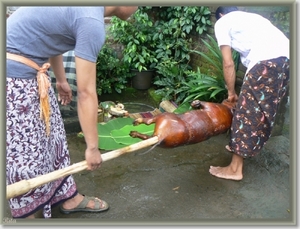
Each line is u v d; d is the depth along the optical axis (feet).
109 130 8.19
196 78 11.54
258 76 7.11
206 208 7.27
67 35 4.98
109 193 7.70
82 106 4.85
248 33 7.22
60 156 6.44
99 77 13.15
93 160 5.23
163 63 13.01
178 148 9.69
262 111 7.32
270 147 9.45
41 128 5.64
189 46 13.34
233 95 7.92
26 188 4.76
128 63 13.55
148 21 13.35
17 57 5.10
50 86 5.94
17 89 5.18
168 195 7.68
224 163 9.02
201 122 6.63
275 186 8.04
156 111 12.01
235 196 7.68
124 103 13.35
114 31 13.30
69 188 6.60
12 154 5.39
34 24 4.99
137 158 9.15
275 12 9.57
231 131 7.68
